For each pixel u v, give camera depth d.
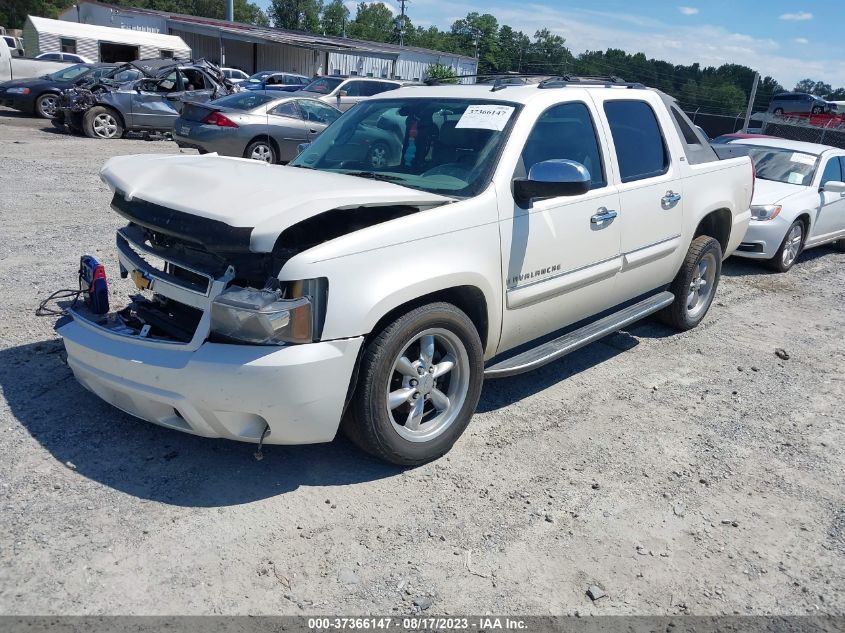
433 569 3.10
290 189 3.47
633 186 4.92
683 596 3.07
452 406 3.92
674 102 5.75
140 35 33.44
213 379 3.16
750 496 3.86
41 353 4.75
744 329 6.72
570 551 3.29
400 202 3.53
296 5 88.94
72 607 2.71
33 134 16.45
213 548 3.10
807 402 5.14
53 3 78.19
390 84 21.16
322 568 3.04
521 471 3.92
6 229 7.68
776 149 10.12
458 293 3.88
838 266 9.96
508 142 4.11
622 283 5.04
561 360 5.59
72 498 3.33
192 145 13.62
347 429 3.63
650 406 4.87
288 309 3.15
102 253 7.03
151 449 3.78
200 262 3.47
